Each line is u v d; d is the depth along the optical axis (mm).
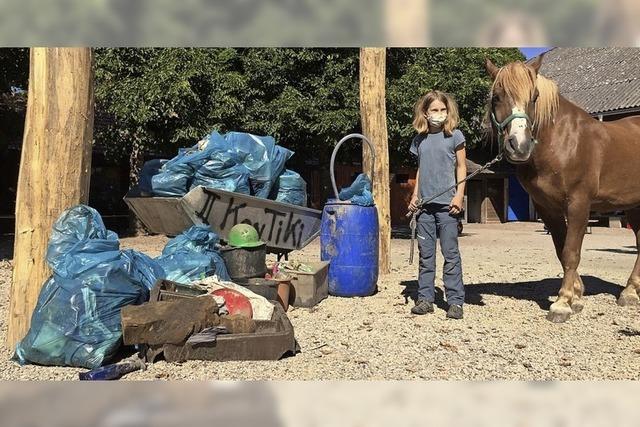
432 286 5816
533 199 5957
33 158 4391
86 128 4539
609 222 24516
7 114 15461
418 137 5793
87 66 4473
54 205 4410
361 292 6672
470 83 14859
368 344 4652
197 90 14602
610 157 5691
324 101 14789
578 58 30188
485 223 29750
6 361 4172
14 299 4445
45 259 4402
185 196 6164
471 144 16094
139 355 4176
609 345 4691
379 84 8156
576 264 5637
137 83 14266
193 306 4230
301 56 14727
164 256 5445
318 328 5195
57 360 4039
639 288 6363
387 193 8461
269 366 4031
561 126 5477
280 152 7223
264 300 4871
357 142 16297
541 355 4383
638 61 25719
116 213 20969
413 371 3963
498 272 9062
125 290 4191
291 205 6688
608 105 23000
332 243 6684
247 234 5855
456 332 5047
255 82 15398
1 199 18594
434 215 5699
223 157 6543
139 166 16969
